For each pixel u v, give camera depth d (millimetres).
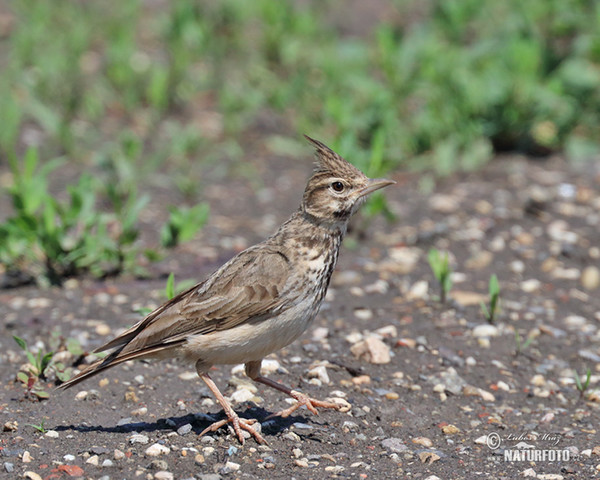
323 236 8922
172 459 8477
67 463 8375
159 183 17547
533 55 18625
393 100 18953
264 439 8922
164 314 8711
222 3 23766
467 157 17859
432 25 22078
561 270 13789
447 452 9023
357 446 9047
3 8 25641
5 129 18328
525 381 10734
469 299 12672
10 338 11438
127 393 9875
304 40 22234
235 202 16859
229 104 19875
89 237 13258
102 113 20281
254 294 8570
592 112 18891
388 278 13445
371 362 10906
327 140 18188
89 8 25047
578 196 16344
